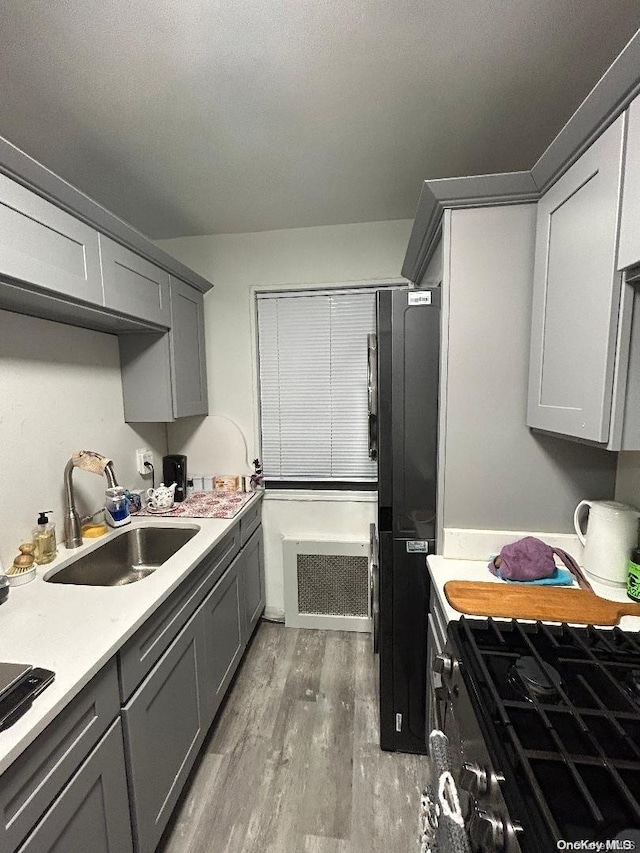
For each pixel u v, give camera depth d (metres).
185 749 1.35
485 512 1.37
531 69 1.12
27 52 1.01
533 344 1.22
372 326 2.29
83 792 0.85
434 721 1.13
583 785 0.53
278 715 1.76
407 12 0.94
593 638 0.90
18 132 1.35
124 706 1.01
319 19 0.95
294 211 2.03
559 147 0.98
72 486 1.53
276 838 1.27
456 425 1.34
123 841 1.00
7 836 0.67
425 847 0.88
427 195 1.26
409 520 1.45
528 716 0.67
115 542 1.68
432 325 1.37
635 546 1.14
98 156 1.50
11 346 1.34
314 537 2.38
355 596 2.36
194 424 2.44
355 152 1.52
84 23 0.94
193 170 1.62
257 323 2.39
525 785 0.55
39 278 1.11
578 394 0.97
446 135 1.42
